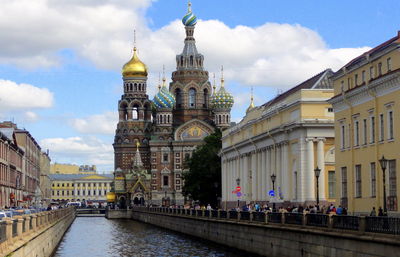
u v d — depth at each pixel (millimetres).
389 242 37781
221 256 69938
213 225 85812
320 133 86000
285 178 91875
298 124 85875
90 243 93125
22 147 162375
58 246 88188
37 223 58500
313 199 85188
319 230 48500
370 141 61250
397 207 55594
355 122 64812
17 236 43656
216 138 159750
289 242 55562
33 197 184875
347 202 66438
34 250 52062
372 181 60906
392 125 57062
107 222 171000
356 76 65750
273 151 98500
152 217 151625
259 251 64562
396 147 55812
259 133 108125
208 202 155375
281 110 95188
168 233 114312
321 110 86562
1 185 114250
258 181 107875
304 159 86188
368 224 41281
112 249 82438
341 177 68500
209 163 154375
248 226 68500
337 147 69625
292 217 55656
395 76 55031
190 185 155875
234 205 126812
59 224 96125
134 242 93375
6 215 59000
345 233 44031
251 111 115188
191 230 102250
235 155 126312
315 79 93688
